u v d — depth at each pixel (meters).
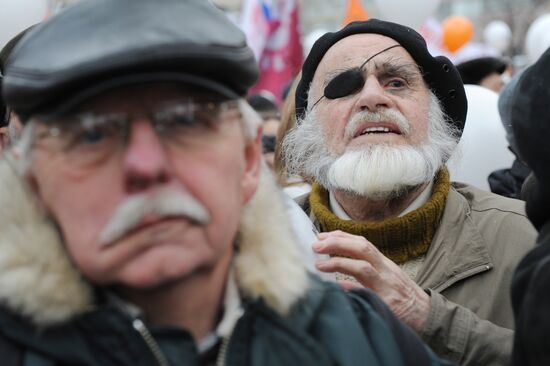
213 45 1.82
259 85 10.81
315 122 3.89
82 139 1.78
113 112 1.77
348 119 3.74
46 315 1.76
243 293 1.99
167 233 1.76
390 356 2.06
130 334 1.81
